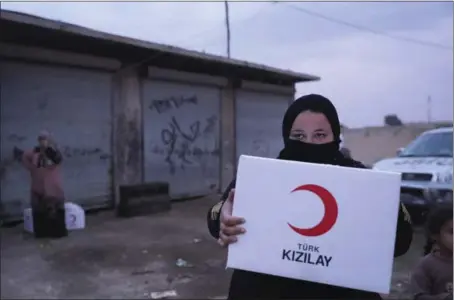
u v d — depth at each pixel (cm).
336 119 159
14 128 893
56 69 955
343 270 140
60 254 652
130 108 1109
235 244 148
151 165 1162
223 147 1363
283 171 146
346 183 141
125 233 803
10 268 580
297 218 144
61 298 475
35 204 751
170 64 1196
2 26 797
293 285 148
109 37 920
